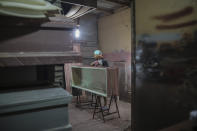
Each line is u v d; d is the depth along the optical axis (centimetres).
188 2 102
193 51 100
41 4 96
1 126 86
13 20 96
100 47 528
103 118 301
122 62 441
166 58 116
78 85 333
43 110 97
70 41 118
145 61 132
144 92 135
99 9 448
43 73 145
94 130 268
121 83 446
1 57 92
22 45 102
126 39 425
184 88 106
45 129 98
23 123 92
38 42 106
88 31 507
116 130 267
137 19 138
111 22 473
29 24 101
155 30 123
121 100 448
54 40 112
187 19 103
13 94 104
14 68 131
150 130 132
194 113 101
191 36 101
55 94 104
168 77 116
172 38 112
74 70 340
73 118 320
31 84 131
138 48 138
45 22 106
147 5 128
